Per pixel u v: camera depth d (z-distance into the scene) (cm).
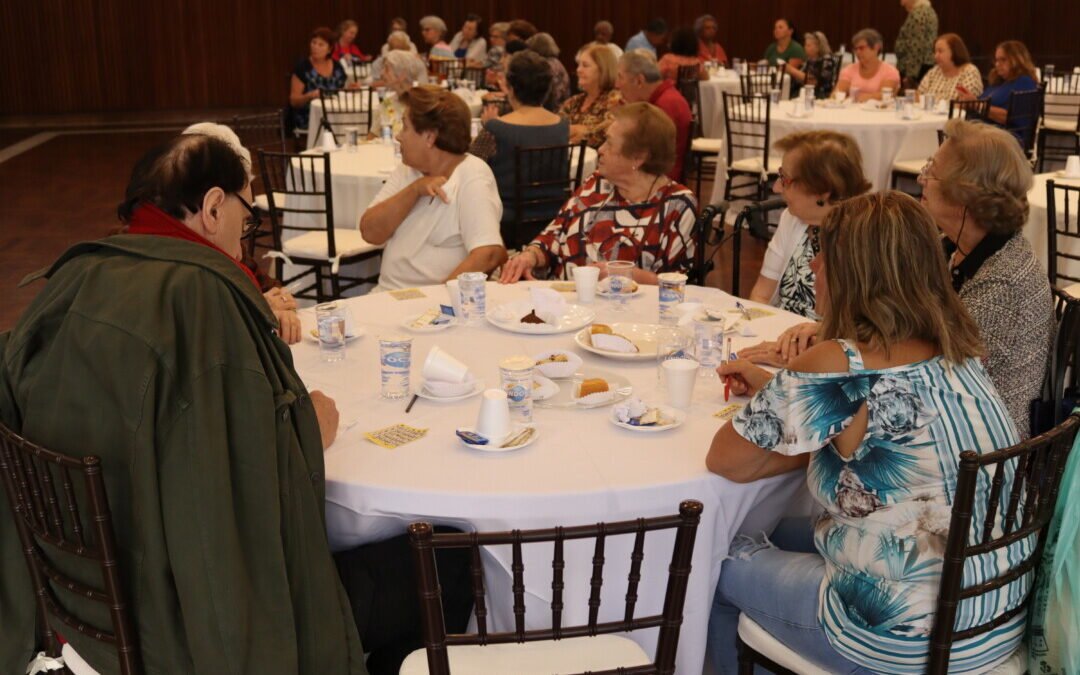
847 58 1162
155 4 1255
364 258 485
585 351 250
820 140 297
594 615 157
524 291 303
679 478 184
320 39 1038
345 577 203
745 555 199
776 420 179
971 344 181
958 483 165
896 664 177
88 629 171
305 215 525
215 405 161
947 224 253
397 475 185
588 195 350
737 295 339
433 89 366
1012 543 176
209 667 159
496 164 495
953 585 170
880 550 178
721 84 964
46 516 169
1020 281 242
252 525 164
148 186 180
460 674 171
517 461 191
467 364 241
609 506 180
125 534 166
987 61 1460
